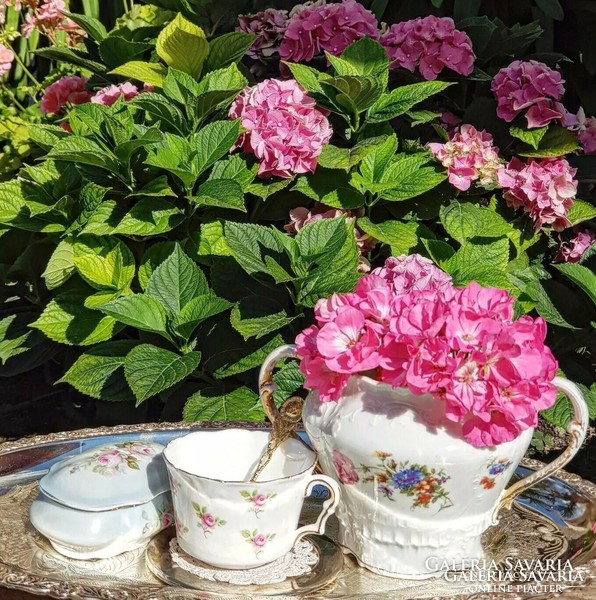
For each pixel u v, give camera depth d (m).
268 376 1.12
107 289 1.83
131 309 1.65
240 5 2.70
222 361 1.79
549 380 1.01
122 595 0.97
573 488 1.27
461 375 0.97
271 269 1.62
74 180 2.00
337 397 1.04
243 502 1.02
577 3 2.54
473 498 1.03
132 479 1.13
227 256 1.87
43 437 1.41
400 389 1.01
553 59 2.40
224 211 1.93
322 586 1.03
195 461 1.13
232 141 1.80
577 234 2.40
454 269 1.78
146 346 1.71
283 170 1.85
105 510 1.09
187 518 1.05
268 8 2.52
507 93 2.14
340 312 1.02
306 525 1.15
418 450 0.99
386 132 1.95
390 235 1.86
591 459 2.44
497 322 0.98
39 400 2.88
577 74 2.72
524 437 1.04
